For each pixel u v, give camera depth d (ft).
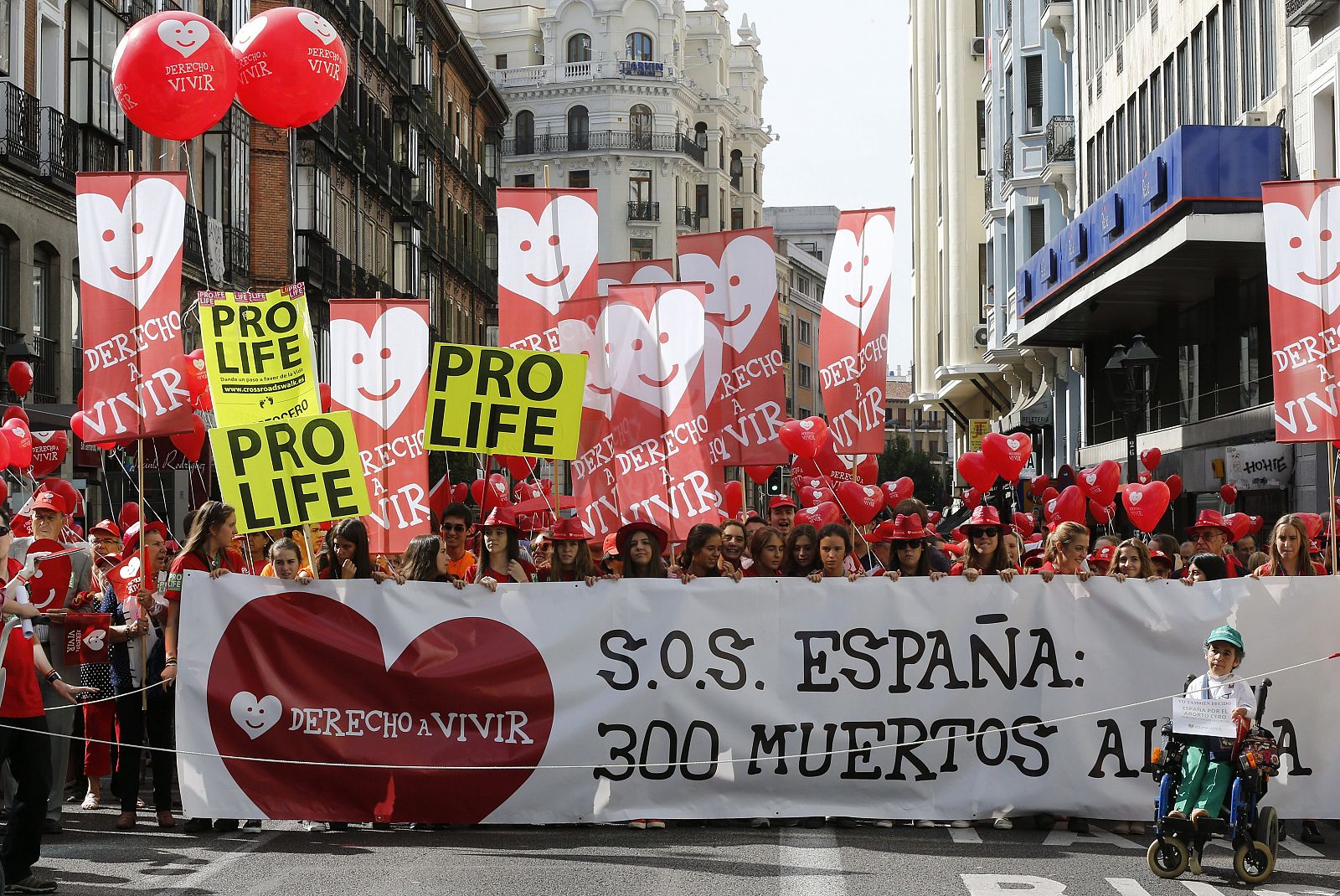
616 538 35.32
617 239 300.20
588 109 299.38
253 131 129.70
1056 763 33.65
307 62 45.16
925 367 209.26
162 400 38.75
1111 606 33.86
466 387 37.73
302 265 136.15
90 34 94.84
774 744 33.65
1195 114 99.14
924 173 210.38
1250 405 90.27
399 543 44.70
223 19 122.31
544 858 30.07
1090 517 64.08
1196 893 27.32
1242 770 28.40
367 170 160.76
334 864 29.60
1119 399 68.95
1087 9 129.70
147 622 34.22
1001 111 153.48
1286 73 80.89
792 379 384.06
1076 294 106.01
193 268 111.55
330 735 32.96
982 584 33.96
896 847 31.42
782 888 27.32
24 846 27.71
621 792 33.40
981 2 181.78
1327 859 31.04
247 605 32.94
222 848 31.40
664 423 44.39
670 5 304.30
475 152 234.17
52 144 89.66
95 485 94.73
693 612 33.68
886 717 33.78
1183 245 80.84
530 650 33.37
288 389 38.14
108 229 39.06
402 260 183.83
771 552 35.73
